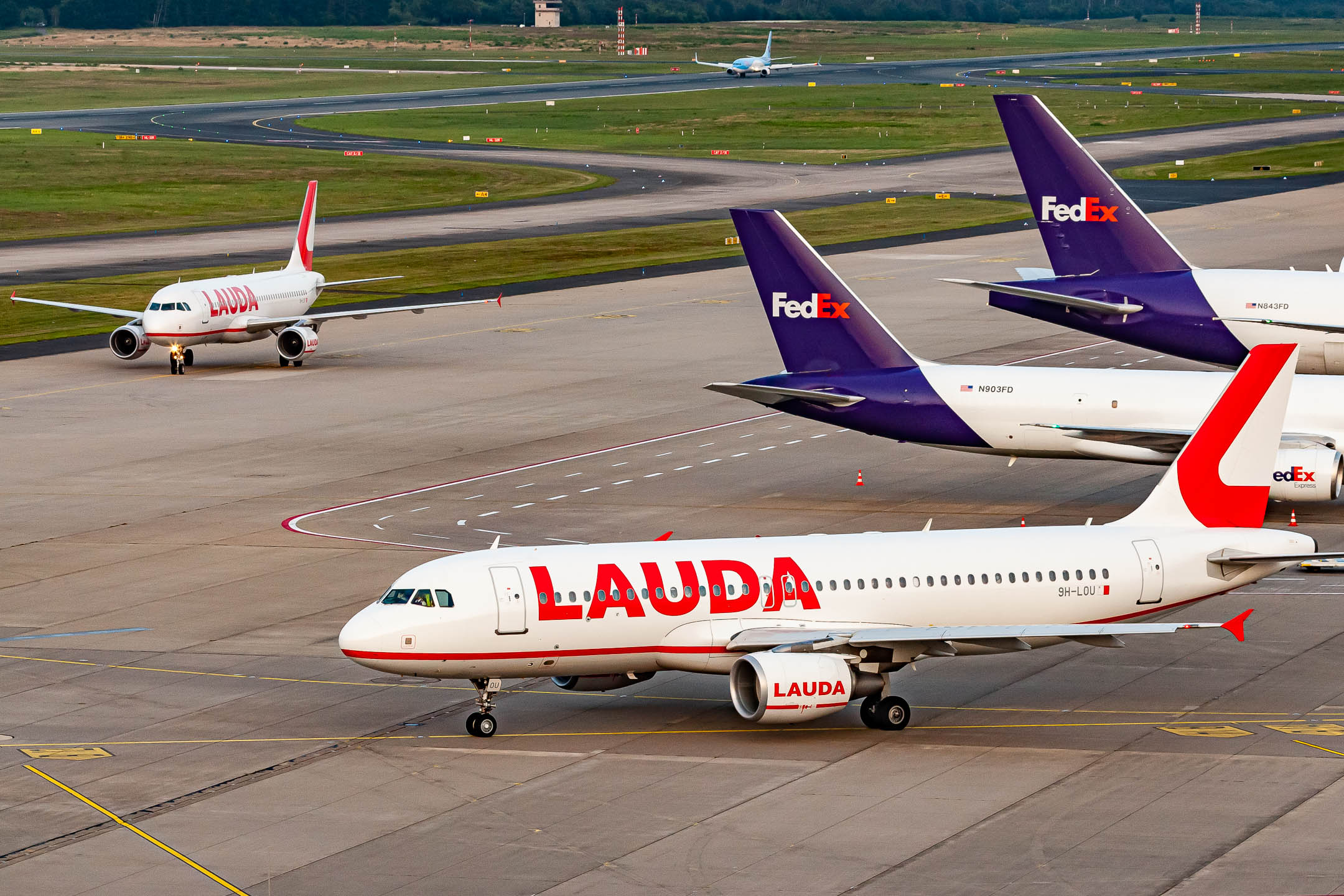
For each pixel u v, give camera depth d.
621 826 132.38
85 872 124.38
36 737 156.62
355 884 121.56
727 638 154.00
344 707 165.25
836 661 150.12
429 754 151.00
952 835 129.62
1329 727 155.75
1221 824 131.38
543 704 166.12
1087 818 132.88
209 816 135.75
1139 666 176.62
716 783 141.88
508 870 123.81
